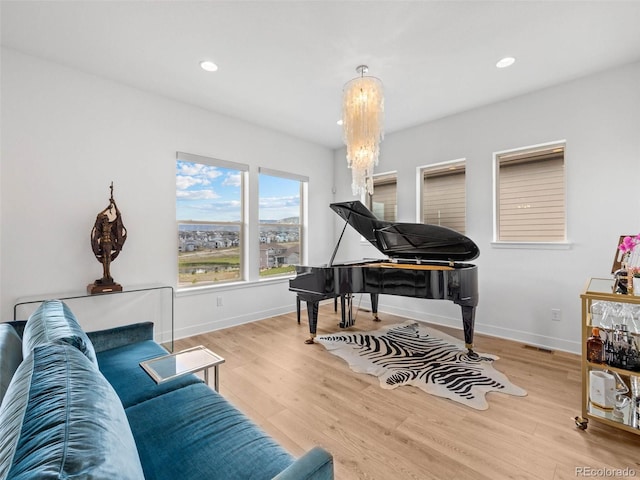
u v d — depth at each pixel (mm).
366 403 2092
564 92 2980
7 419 687
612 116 2734
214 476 959
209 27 2182
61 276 2691
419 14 2047
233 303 3906
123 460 644
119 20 2105
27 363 975
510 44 2377
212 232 3818
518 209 3383
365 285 3168
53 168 2648
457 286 2779
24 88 2512
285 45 2391
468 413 1970
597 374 1831
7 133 2445
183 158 3432
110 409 801
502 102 3373
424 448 1648
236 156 3932
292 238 4750
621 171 2695
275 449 1081
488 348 3074
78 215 2773
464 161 3789
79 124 2775
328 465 853
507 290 3359
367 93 2527
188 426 1204
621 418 1741
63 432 607
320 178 5074
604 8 1986
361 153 2576
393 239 3416
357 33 2244
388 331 3619
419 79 2908
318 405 2068
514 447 1651
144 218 3176
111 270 2963
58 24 2145
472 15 2059
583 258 2896
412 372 2539
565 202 3020
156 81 2973
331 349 3059
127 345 2074
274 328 3787
